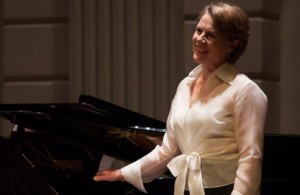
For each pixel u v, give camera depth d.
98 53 12.21
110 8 12.16
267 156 7.59
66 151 8.49
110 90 12.15
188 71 11.70
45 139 8.43
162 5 11.98
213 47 5.51
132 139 7.56
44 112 7.22
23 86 12.73
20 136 7.91
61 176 8.38
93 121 7.48
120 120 7.57
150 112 12.01
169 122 5.87
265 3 11.58
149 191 7.80
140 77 12.07
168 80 11.95
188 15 11.74
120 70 12.13
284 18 11.91
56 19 12.66
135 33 12.06
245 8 11.53
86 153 8.48
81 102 7.18
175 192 5.55
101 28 12.21
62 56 12.61
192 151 5.52
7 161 6.73
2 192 6.58
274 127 11.78
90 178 8.31
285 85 11.90
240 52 5.64
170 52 11.96
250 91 5.34
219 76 5.51
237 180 5.24
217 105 5.43
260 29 11.52
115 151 7.79
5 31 12.84
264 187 7.53
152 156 6.03
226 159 5.41
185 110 5.62
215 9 5.52
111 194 8.08
